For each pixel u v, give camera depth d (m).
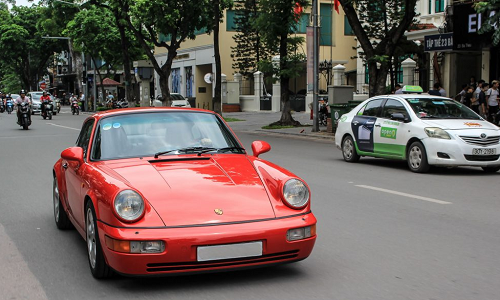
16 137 22.36
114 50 52.19
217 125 6.00
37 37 73.62
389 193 9.16
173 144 5.61
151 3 30.33
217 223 4.38
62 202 6.69
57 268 5.34
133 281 4.85
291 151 16.31
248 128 26.95
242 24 41.09
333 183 10.24
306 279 4.86
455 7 20.62
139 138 5.62
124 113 5.91
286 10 24.34
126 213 4.34
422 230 6.65
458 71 24.62
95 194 4.76
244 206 4.57
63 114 49.88
